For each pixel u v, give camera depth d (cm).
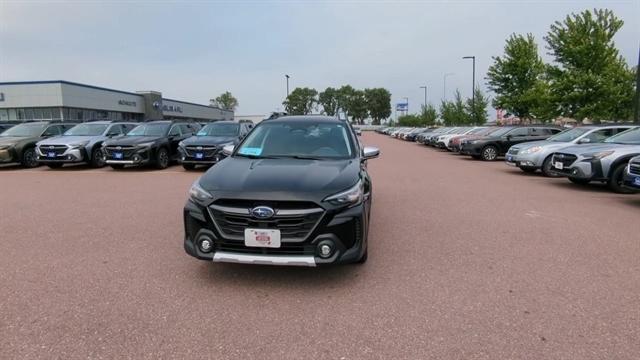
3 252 484
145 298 363
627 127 1205
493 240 540
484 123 4216
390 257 470
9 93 4041
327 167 431
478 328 314
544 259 466
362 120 12775
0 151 1377
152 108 5556
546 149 1195
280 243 361
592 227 610
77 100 4231
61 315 331
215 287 387
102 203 775
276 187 370
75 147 1358
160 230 578
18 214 681
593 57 2161
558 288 386
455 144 2180
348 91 12400
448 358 276
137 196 852
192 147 1304
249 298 365
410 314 336
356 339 299
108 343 293
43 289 380
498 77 2958
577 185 1046
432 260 461
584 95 2145
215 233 374
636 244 526
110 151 1322
